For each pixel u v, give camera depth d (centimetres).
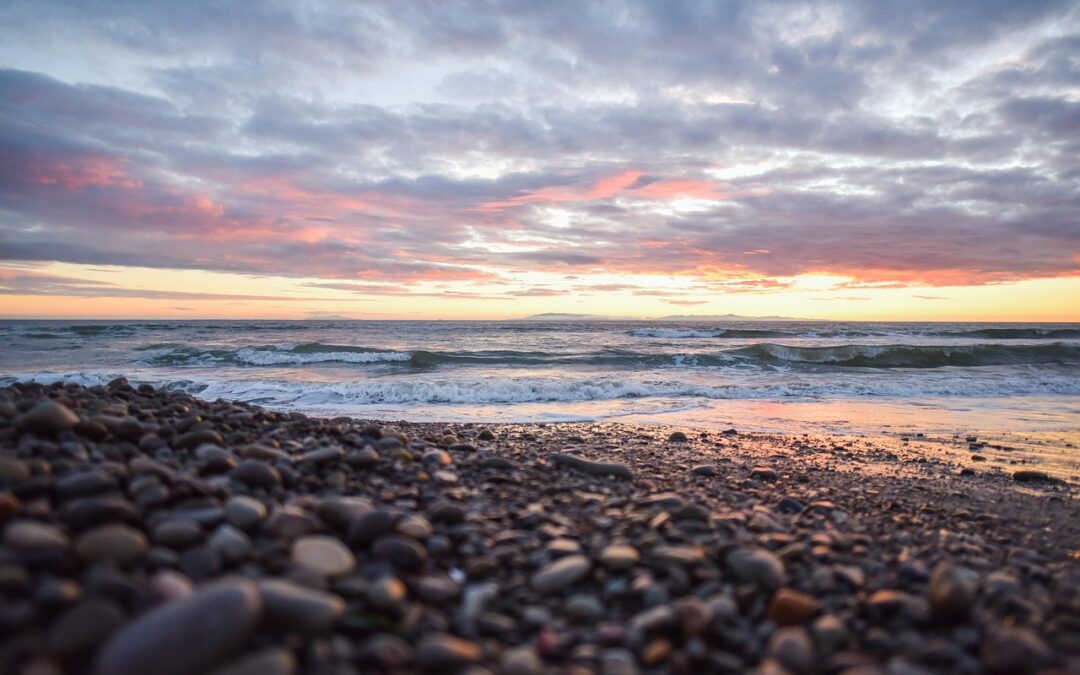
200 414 504
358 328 5209
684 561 258
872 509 442
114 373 1484
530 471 457
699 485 483
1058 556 357
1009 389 1413
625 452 651
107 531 203
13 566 175
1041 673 186
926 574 275
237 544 223
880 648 210
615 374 1734
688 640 203
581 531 307
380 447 471
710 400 1230
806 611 226
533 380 1358
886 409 1121
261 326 5534
